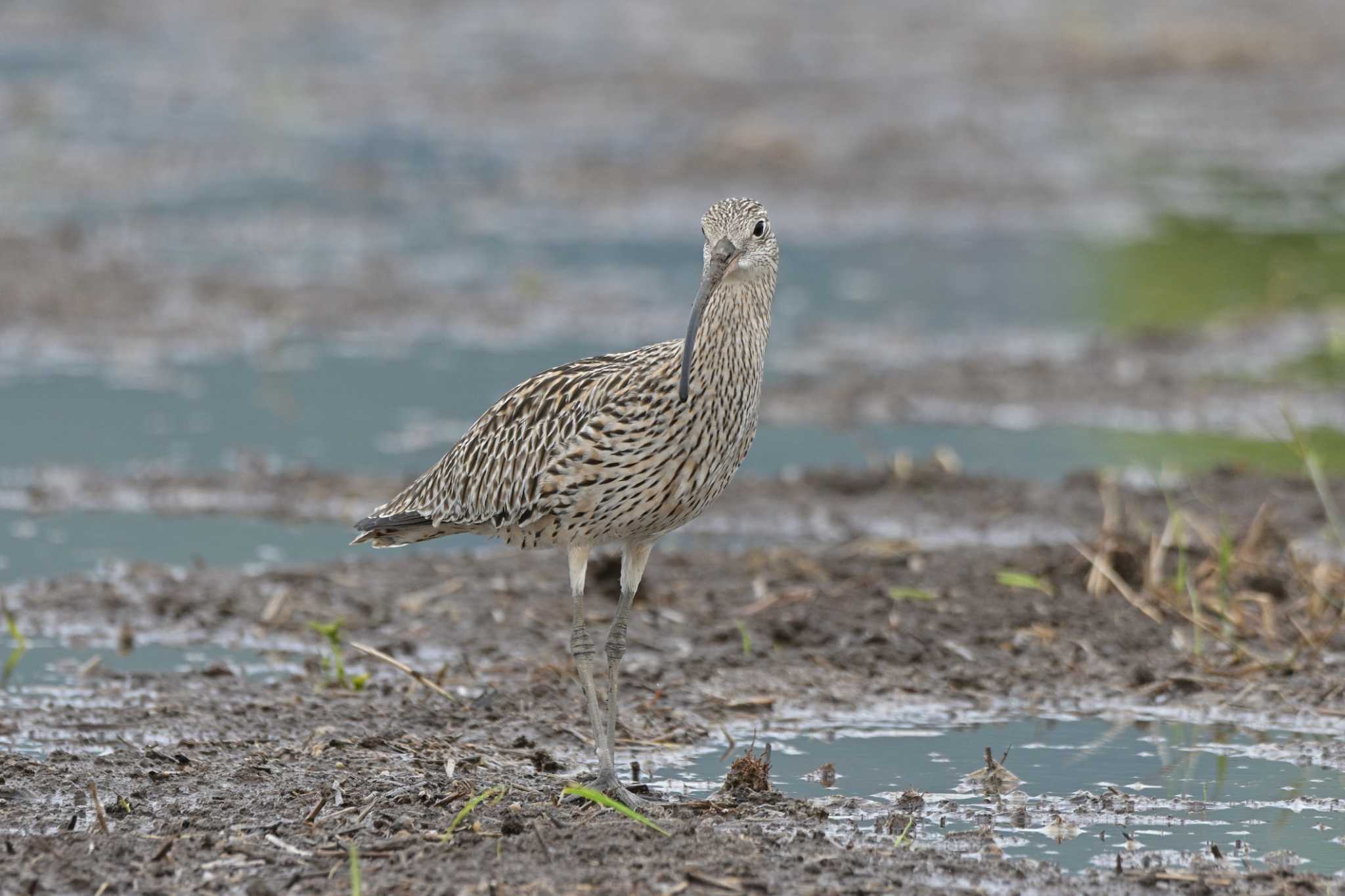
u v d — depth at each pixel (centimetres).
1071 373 2108
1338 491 1641
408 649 1255
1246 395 2030
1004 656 1254
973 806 990
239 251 2662
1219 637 1254
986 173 3297
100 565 1451
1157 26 4469
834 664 1236
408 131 3594
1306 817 977
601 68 4169
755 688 1191
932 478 1691
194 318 2295
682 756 1076
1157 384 2070
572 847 874
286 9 4841
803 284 2600
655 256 2725
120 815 930
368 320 2323
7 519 1581
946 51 4375
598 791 941
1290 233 2886
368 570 1434
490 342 2239
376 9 4872
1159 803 998
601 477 988
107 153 3288
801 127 3572
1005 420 1955
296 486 1677
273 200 3019
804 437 1880
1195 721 1147
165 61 4225
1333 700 1166
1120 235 2906
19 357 2114
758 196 3123
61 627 1305
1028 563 1409
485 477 1047
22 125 3469
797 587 1377
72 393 1980
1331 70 4216
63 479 1688
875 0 4997
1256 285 2553
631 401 978
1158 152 3522
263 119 3641
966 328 2348
